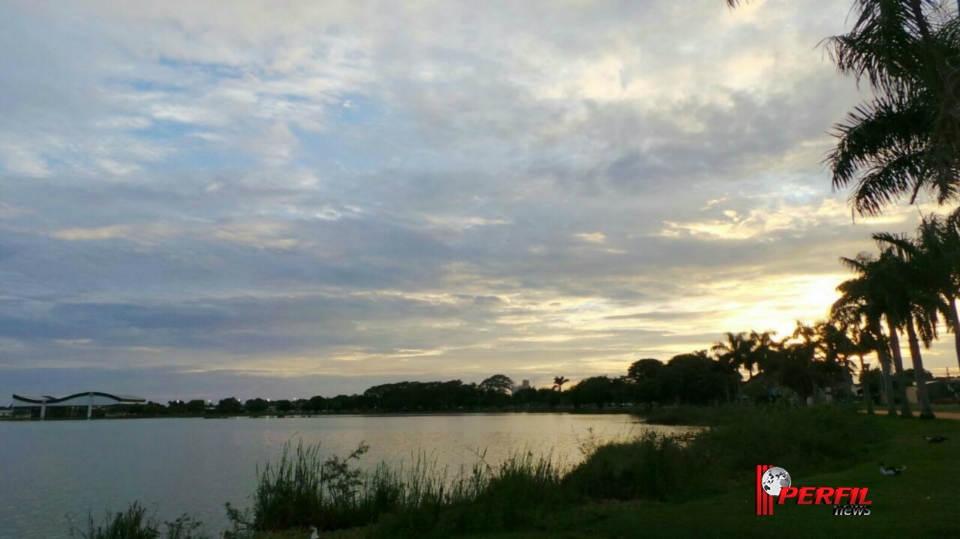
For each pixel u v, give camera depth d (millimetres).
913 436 25797
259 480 18141
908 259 34969
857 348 52750
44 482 26391
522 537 10273
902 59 10984
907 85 11570
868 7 11055
